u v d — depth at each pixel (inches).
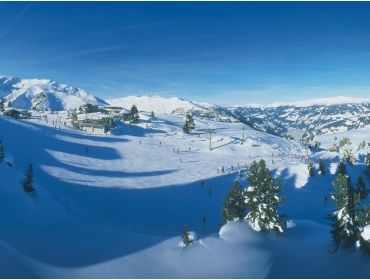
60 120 6830.7
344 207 1307.8
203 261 1237.7
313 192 3695.9
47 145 4362.7
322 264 1244.5
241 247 1369.3
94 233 1536.7
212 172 4328.3
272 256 1315.2
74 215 2235.5
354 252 1279.5
